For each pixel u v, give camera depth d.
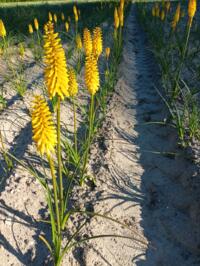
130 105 1.03
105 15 2.31
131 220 0.61
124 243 0.56
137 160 0.78
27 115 0.92
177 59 1.30
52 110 0.93
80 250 0.54
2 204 0.61
